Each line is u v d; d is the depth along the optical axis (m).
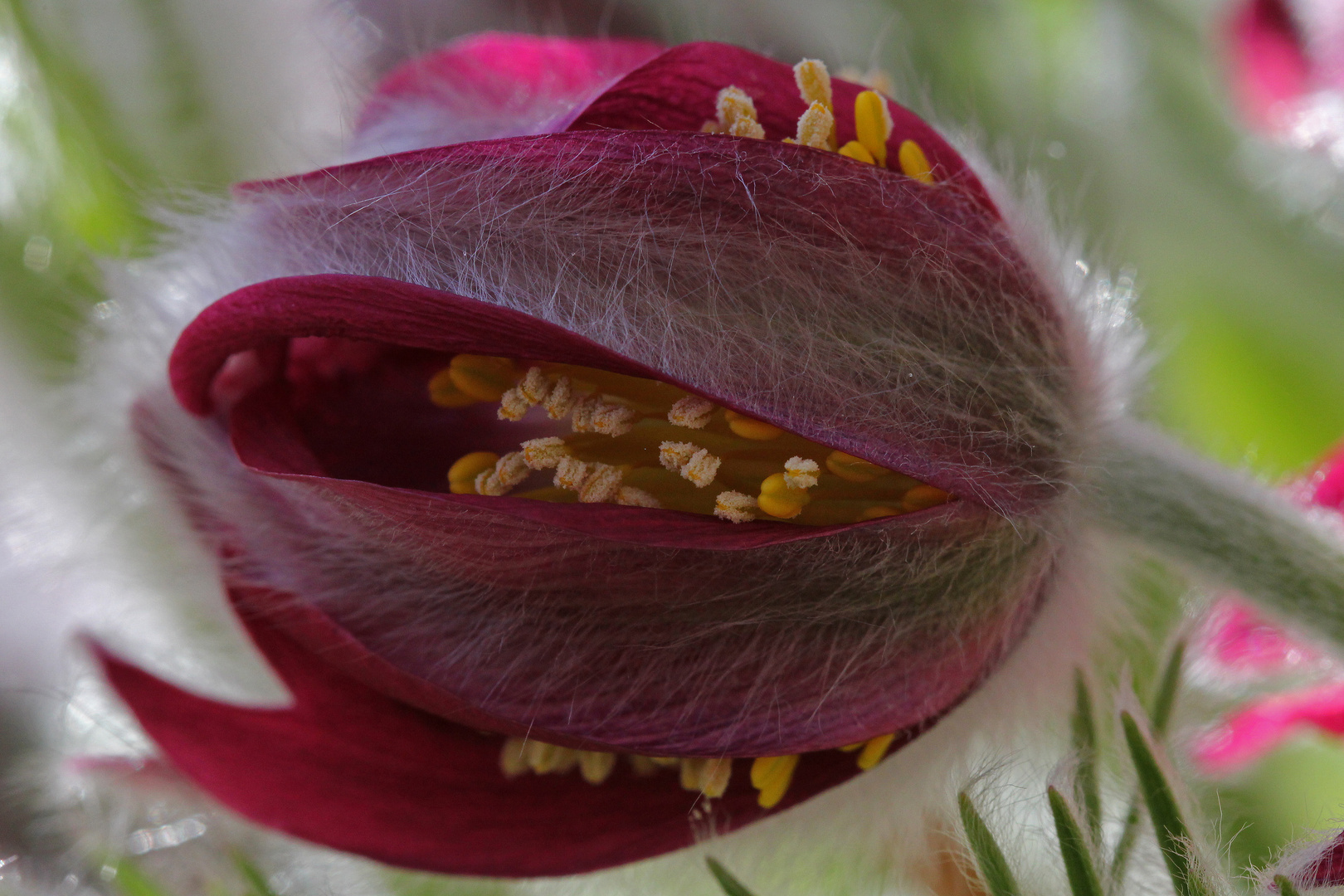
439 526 0.14
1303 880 0.14
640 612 0.14
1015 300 0.14
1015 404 0.14
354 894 0.15
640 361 0.14
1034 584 0.14
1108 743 0.15
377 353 0.14
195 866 0.15
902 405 0.14
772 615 0.14
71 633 0.15
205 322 0.14
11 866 0.16
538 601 0.14
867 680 0.14
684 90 0.14
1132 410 0.15
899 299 0.14
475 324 0.14
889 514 0.14
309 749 0.14
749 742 0.14
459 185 0.14
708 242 0.14
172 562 0.16
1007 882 0.14
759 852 0.15
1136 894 0.14
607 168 0.14
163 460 0.14
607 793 0.14
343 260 0.14
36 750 0.17
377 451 0.14
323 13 0.17
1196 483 0.15
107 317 0.15
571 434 0.14
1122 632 0.15
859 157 0.14
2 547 0.16
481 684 0.14
